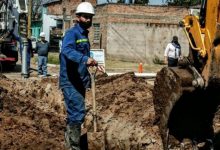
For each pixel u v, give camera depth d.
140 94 8.02
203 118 5.46
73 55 5.13
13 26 15.88
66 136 5.49
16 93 8.87
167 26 24.47
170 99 5.21
